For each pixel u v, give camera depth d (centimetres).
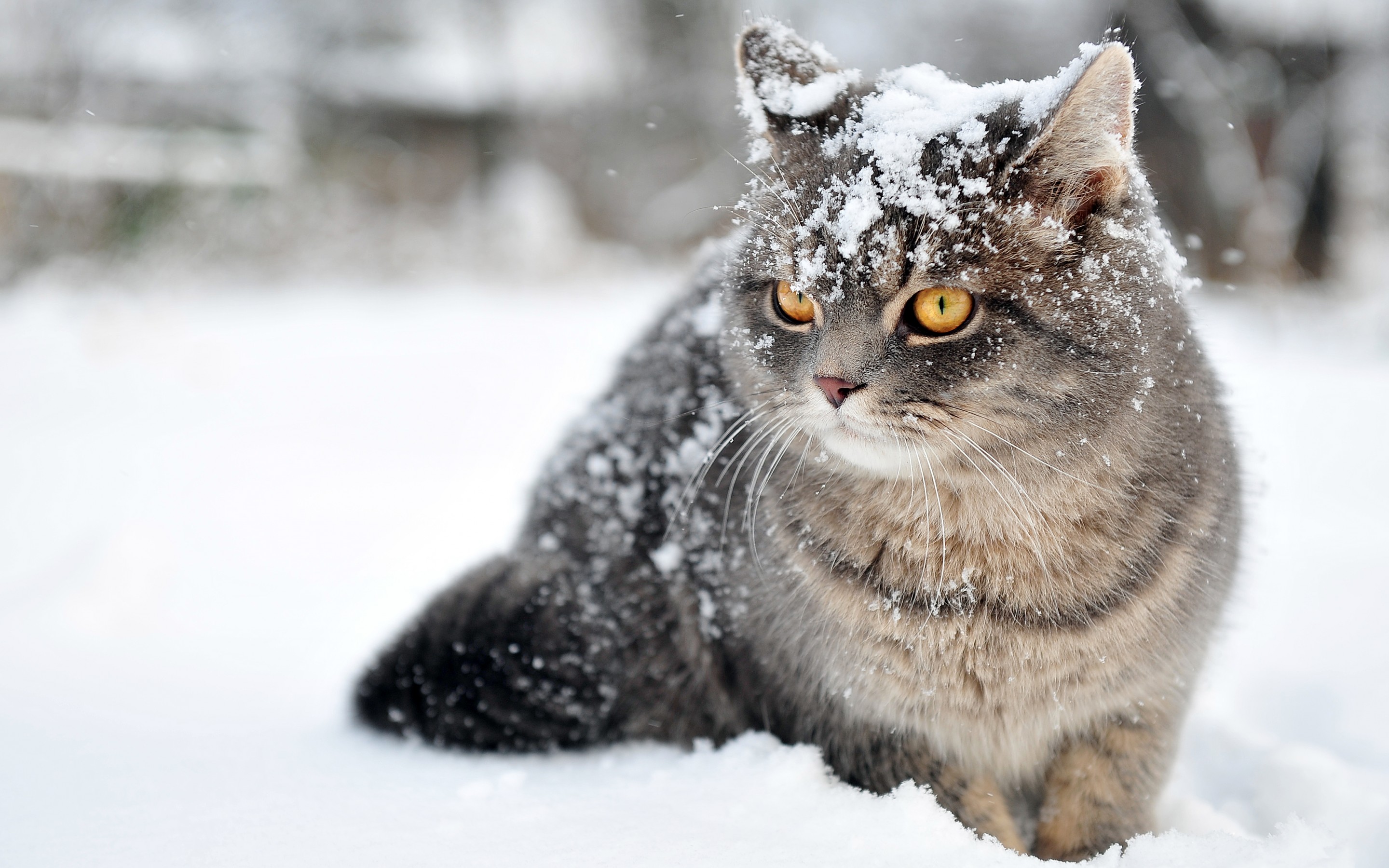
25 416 204
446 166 620
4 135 348
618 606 93
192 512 146
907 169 84
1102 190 85
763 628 90
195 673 102
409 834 82
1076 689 87
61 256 342
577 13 639
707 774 87
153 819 83
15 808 84
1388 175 404
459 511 147
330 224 468
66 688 98
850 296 85
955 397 85
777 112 91
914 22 489
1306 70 360
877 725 88
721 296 92
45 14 379
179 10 471
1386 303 320
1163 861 81
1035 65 423
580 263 510
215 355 266
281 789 86
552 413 215
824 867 80
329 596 115
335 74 570
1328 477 155
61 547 128
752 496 90
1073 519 86
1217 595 88
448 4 617
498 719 92
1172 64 325
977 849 81
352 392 237
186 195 388
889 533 87
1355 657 101
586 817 83
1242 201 325
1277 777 90
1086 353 85
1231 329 291
